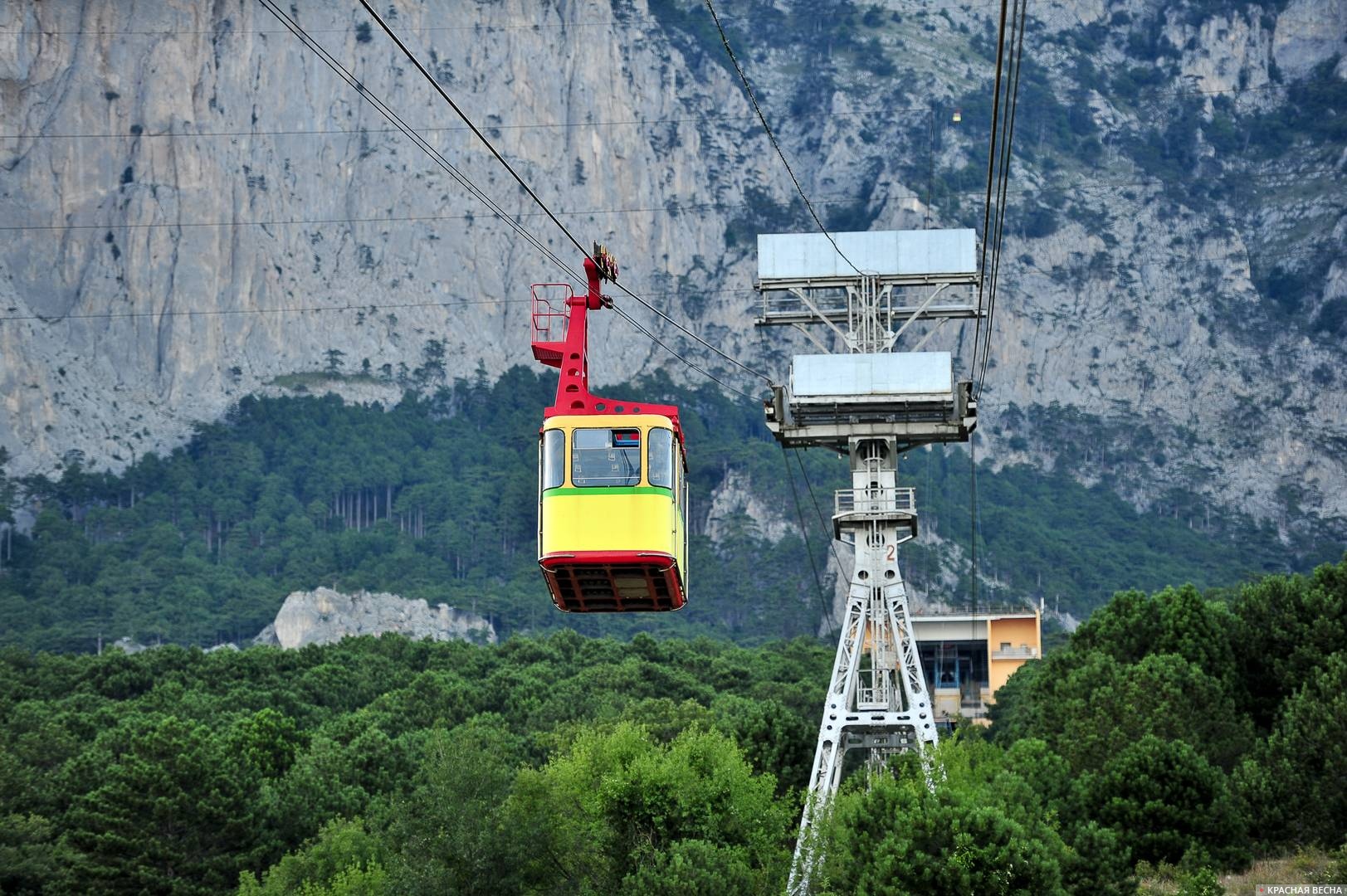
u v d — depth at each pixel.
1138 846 150.62
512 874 151.50
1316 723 162.12
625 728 165.88
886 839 127.56
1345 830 152.12
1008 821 125.19
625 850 152.75
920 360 164.38
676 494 97.12
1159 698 172.38
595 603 99.31
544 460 95.94
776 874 148.50
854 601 166.38
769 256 174.12
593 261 99.50
